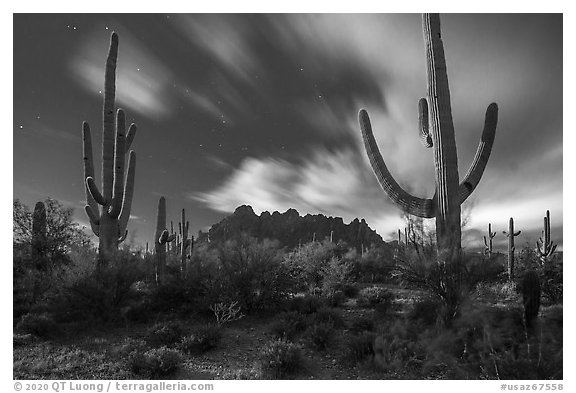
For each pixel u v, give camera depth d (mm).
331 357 7445
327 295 11422
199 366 7137
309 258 14734
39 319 8750
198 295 10492
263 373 6781
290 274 11875
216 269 10906
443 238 9172
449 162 9688
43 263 12594
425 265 8680
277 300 10547
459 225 9375
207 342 7895
